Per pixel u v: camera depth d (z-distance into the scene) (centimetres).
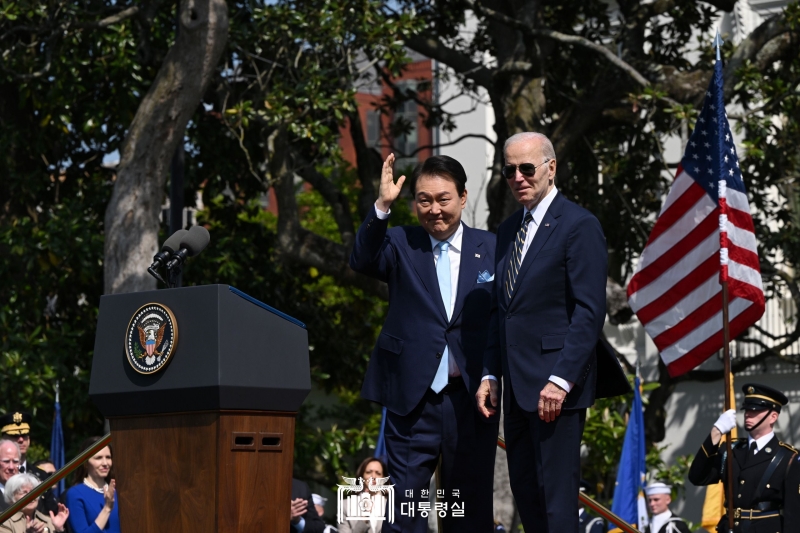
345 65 3111
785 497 1723
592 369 1096
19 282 3334
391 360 1199
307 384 971
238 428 915
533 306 1103
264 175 3481
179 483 913
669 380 3516
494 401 1135
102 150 3588
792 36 3027
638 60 3200
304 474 3466
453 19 3678
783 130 3136
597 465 3212
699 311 1731
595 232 1098
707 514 2388
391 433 1192
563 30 3603
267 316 940
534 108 3045
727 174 1631
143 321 933
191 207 3691
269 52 3177
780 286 3547
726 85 2991
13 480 1675
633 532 1425
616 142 3666
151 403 924
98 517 1764
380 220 1190
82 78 3269
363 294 3928
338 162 3031
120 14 2931
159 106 2609
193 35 2589
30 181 3394
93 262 3209
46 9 2927
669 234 1745
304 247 3253
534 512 1124
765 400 1777
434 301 1195
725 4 3450
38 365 3117
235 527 906
